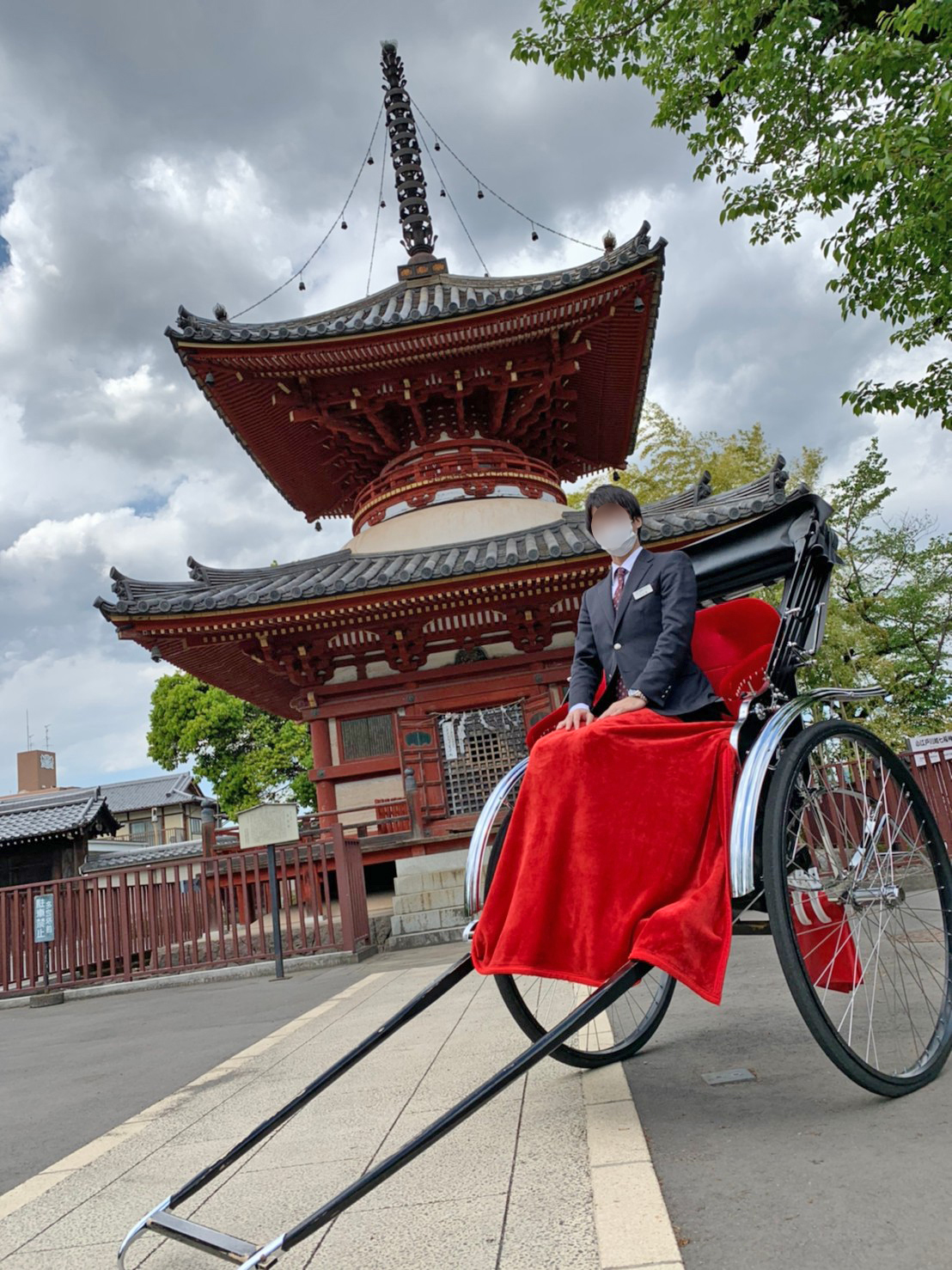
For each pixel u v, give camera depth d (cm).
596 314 1359
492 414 1564
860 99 703
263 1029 566
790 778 254
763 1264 166
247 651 1345
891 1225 174
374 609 1244
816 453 2266
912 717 2238
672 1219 190
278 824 962
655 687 283
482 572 1194
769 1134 233
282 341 1310
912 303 712
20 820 2016
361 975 815
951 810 884
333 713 1351
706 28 741
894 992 371
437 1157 250
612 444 1952
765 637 326
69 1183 283
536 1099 293
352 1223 215
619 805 256
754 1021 368
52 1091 468
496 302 1296
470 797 1314
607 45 836
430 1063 364
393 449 1603
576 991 486
